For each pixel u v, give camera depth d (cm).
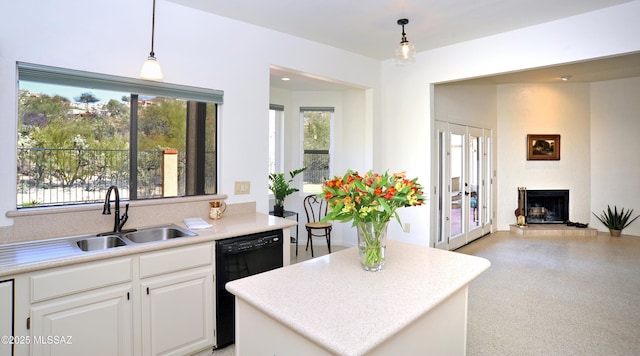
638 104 581
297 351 122
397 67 438
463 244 539
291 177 536
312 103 541
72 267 179
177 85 273
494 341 257
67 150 238
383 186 163
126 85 249
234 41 307
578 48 304
